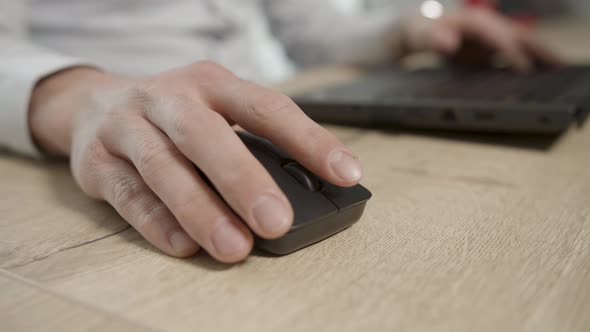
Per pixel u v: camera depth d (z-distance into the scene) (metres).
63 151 0.46
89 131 0.40
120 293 0.32
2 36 0.55
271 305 0.31
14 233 0.37
